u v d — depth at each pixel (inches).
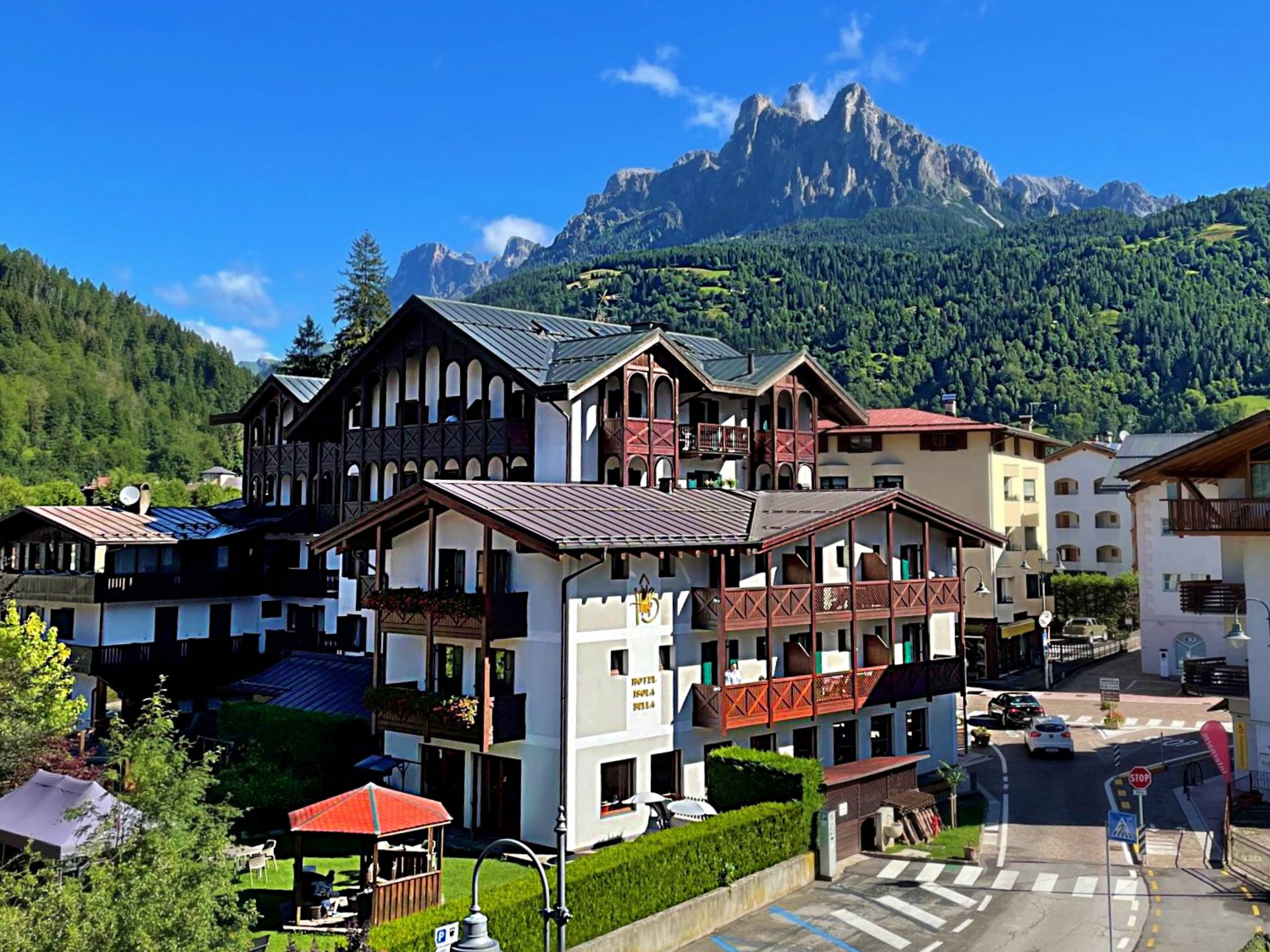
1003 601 2738.7
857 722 1556.3
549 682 1222.3
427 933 774.5
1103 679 2096.5
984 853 1256.8
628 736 1269.7
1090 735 1971.0
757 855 1093.1
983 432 2682.1
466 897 863.7
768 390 1929.1
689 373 1756.9
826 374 2028.8
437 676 1360.7
